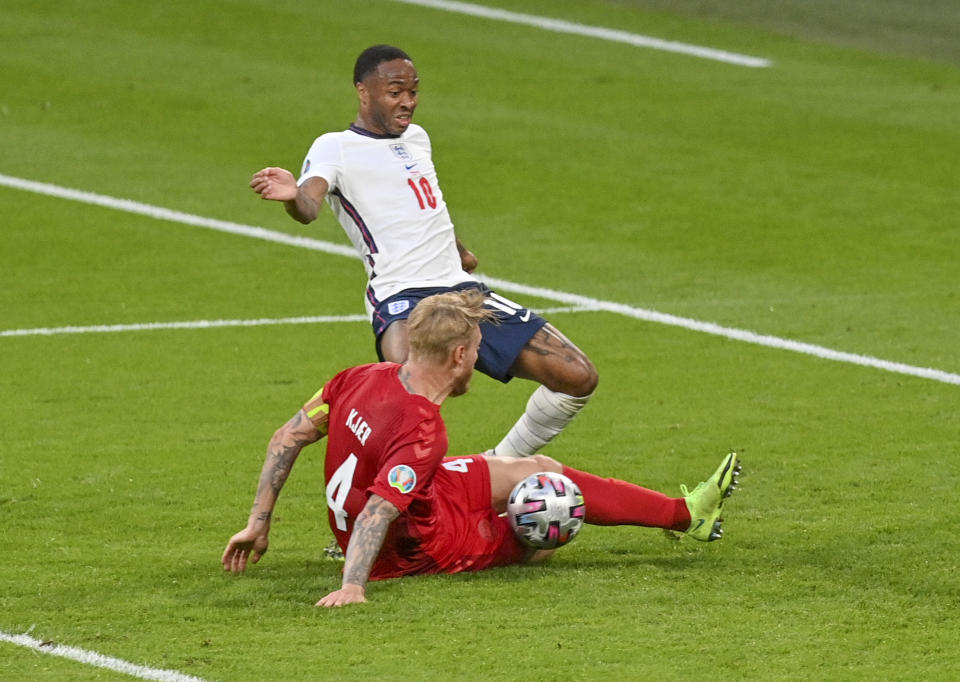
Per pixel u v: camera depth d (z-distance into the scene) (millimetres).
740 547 21750
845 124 56688
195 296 38500
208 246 43125
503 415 29625
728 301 38406
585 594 19406
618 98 59312
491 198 47906
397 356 22500
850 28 69562
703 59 64875
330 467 19797
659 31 68688
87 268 40781
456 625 18141
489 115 56656
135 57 62156
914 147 54031
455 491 20359
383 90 23188
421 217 23266
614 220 45938
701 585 19906
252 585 19875
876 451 26891
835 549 21531
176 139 53375
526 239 44062
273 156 51969
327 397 19969
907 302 38312
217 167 50688
